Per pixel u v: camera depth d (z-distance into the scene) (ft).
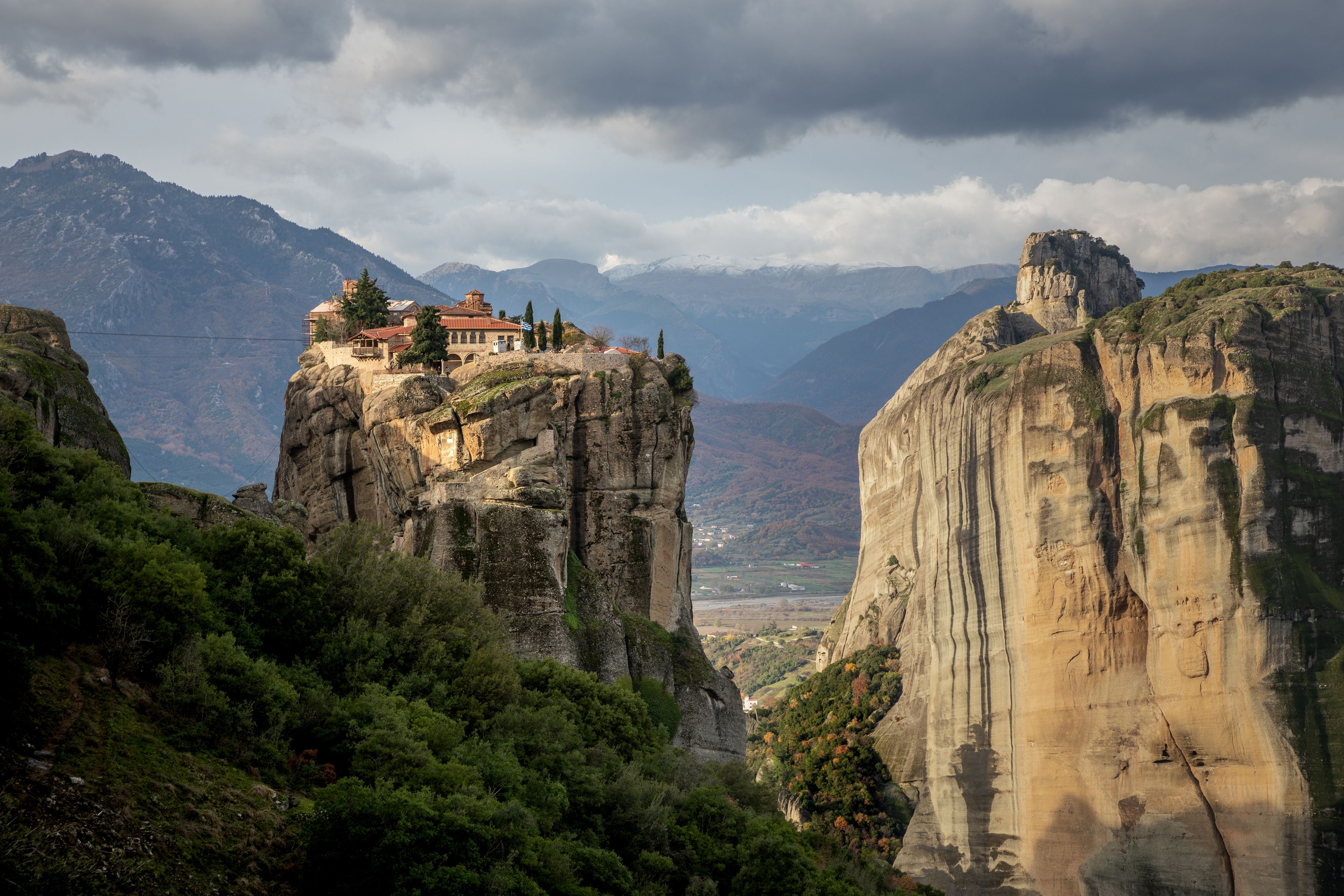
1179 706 542.57
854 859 304.50
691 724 347.36
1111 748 556.10
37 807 130.72
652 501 371.15
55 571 165.37
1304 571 538.06
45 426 246.27
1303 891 492.95
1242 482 551.18
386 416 361.10
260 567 206.28
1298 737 511.40
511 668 236.63
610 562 363.76
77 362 279.90
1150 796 538.47
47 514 176.86
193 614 175.11
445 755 186.60
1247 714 524.11
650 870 196.44
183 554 196.85
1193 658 542.57
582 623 329.11
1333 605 530.27
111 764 143.74
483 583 313.12
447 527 317.22
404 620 232.73
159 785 144.97
